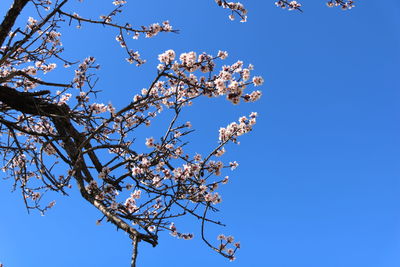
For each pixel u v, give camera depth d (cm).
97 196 552
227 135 623
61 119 624
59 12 540
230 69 554
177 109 560
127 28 601
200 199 570
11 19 496
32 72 733
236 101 528
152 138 654
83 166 611
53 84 564
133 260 418
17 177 647
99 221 533
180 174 559
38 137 764
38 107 548
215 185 618
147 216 574
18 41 506
